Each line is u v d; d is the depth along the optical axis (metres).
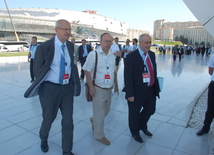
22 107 4.30
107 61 2.62
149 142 2.77
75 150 2.56
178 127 3.26
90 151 2.54
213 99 2.80
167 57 22.50
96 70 2.58
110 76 2.63
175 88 6.17
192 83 6.99
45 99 2.25
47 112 2.29
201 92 5.62
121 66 12.33
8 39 70.81
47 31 82.38
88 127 3.26
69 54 2.36
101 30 103.06
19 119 3.61
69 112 2.38
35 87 2.13
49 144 2.71
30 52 6.82
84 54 7.09
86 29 95.56
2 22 69.88
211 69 2.85
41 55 2.14
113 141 2.80
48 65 2.15
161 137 2.92
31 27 77.62
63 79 2.25
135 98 2.61
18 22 73.69
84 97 5.11
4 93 5.49
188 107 4.27
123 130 3.14
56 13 92.69
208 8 2.51
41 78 2.13
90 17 102.25
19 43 44.31
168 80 7.57
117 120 3.55
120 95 5.31
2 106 4.37
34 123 3.44
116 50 6.41
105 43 2.53
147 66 2.60
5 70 10.02
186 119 3.59
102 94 2.61
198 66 12.66
